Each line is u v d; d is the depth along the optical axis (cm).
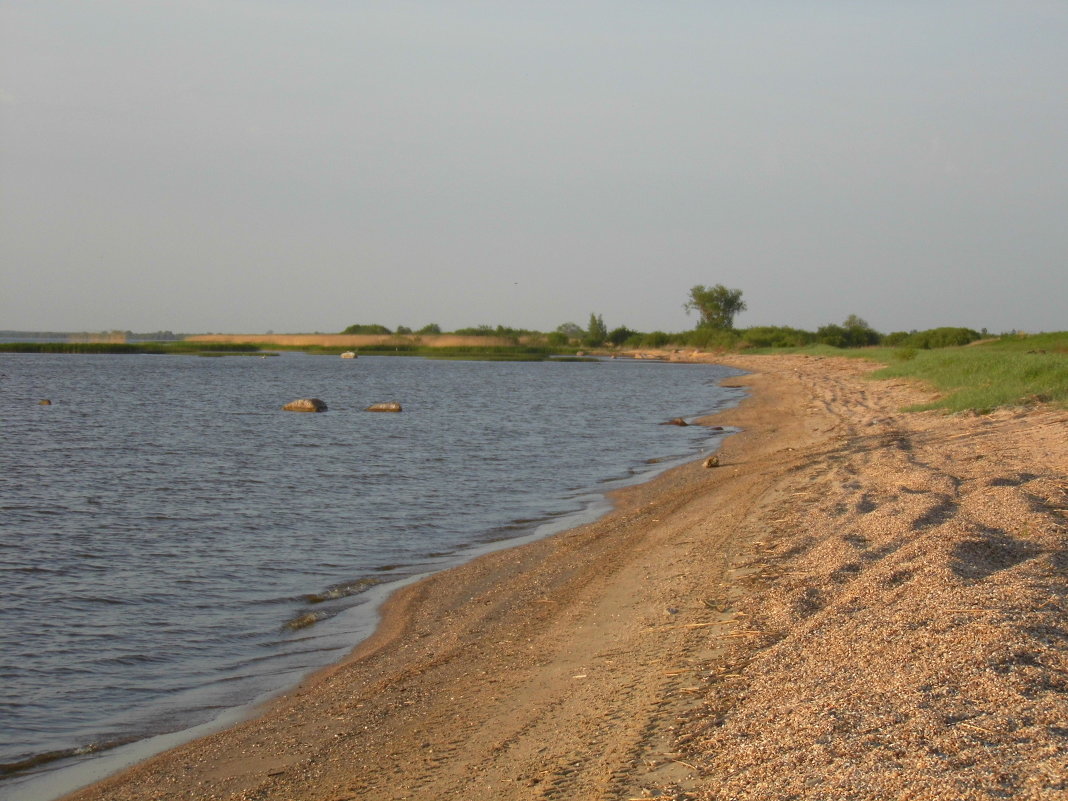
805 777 498
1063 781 438
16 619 1091
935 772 466
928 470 1588
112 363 10150
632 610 991
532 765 617
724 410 4034
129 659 970
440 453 2659
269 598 1192
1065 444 1759
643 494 1898
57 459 2520
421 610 1121
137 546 1472
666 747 600
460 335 15700
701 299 15488
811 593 905
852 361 7950
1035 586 774
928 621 707
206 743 756
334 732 748
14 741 776
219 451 2706
